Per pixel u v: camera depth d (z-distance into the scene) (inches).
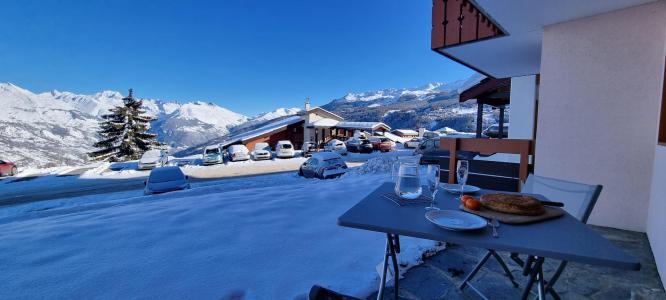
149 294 80.2
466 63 222.1
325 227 132.7
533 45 179.8
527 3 126.1
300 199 186.5
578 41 141.6
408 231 53.2
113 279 87.8
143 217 148.9
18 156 4992.6
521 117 279.9
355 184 252.1
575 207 75.8
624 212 132.7
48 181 541.0
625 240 120.5
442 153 600.4
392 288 85.4
